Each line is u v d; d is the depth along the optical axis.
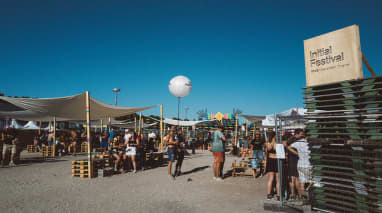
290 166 5.15
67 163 11.74
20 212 4.37
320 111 4.22
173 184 6.91
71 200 5.19
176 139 8.57
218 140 7.80
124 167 9.59
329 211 3.85
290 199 5.12
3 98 9.17
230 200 5.26
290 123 4.95
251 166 8.72
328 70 4.04
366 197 3.43
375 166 3.37
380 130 3.39
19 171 9.12
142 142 10.15
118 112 12.50
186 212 4.44
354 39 3.79
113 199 5.28
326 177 3.86
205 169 10.16
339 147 3.85
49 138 16.41
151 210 4.53
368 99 3.57
